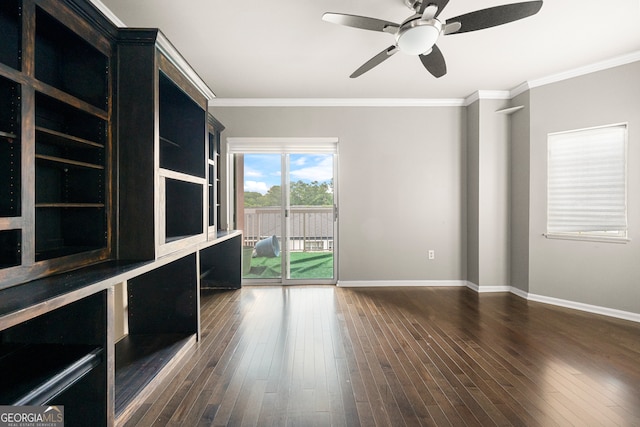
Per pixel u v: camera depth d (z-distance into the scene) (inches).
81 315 52.9
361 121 151.9
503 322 106.3
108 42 67.1
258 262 158.9
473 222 147.6
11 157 47.6
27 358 49.2
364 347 87.4
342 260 152.9
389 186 152.8
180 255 79.3
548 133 126.6
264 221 158.4
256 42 98.3
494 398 64.3
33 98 49.4
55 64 65.9
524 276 135.0
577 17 85.2
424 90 140.4
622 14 83.8
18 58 47.5
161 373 70.7
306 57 108.3
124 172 69.4
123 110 69.1
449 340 91.9
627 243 109.3
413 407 61.5
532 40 97.5
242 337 94.2
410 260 153.7
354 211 152.6
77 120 67.6
